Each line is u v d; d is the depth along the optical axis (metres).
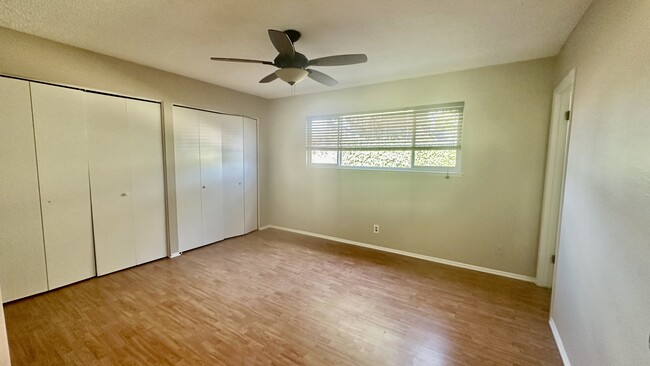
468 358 1.83
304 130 4.49
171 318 2.22
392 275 3.06
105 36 2.35
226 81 3.74
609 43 1.45
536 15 1.92
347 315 2.29
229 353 1.85
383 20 2.03
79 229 2.78
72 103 2.65
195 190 3.79
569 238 1.93
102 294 2.59
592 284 1.50
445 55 2.69
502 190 3.02
